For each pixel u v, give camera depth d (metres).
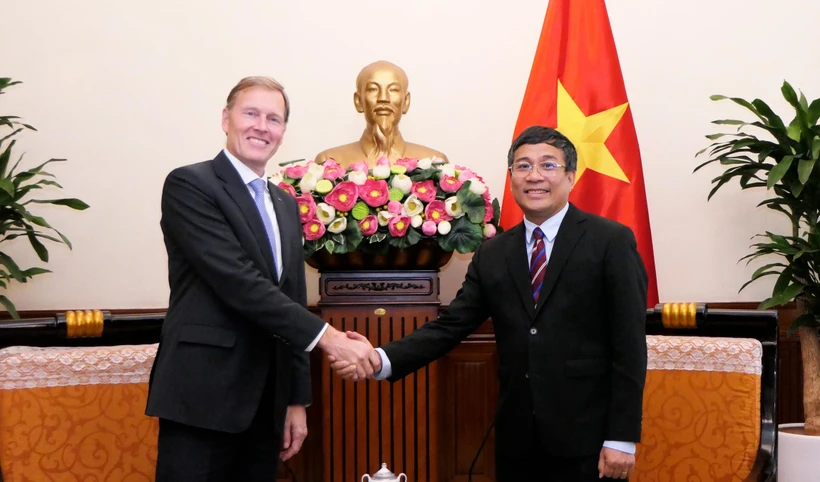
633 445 2.49
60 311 4.40
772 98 4.47
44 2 4.48
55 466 2.93
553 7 4.30
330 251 3.31
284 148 4.54
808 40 4.46
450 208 3.37
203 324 2.52
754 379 3.02
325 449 3.44
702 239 4.49
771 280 4.43
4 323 3.04
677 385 3.13
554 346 2.58
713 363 3.09
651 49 4.54
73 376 3.00
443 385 3.80
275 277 2.65
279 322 2.52
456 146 4.57
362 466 3.44
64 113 4.46
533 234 2.76
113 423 3.06
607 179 4.13
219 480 2.53
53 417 2.95
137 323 3.30
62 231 4.43
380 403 3.45
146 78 4.50
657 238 4.52
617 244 2.59
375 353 2.80
